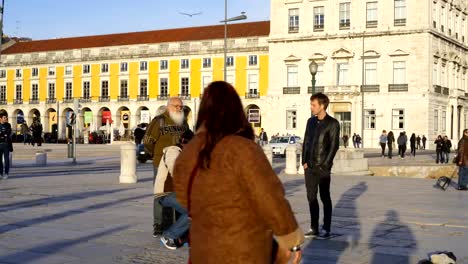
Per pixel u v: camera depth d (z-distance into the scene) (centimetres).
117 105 8131
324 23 6419
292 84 6600
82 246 813
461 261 736
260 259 323
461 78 7050
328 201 893
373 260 737
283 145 4362
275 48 6669
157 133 900
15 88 8981
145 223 1009
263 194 316
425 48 6012
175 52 7688
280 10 6638
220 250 320
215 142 328
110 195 1455
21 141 7381
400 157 4409
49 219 1052
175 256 755
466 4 7175
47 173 2328
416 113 6034
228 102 337
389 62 6156
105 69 8238
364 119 6259
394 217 1124
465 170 1783
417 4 6034
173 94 7725
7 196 1420
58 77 8606
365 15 6244
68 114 3122
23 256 748
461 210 1252
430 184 1978
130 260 731
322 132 885
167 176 821
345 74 6350
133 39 8275
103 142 7369
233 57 7362
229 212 320
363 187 1822
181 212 794
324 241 866
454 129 6694
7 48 9288
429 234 933
